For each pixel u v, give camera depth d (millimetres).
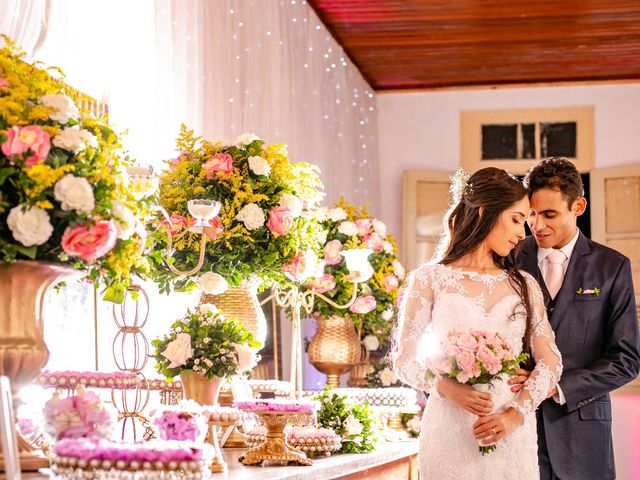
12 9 3574
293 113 7113
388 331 6305
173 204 3828
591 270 3758
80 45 4164
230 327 3502
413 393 5457
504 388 3254
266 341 6266
